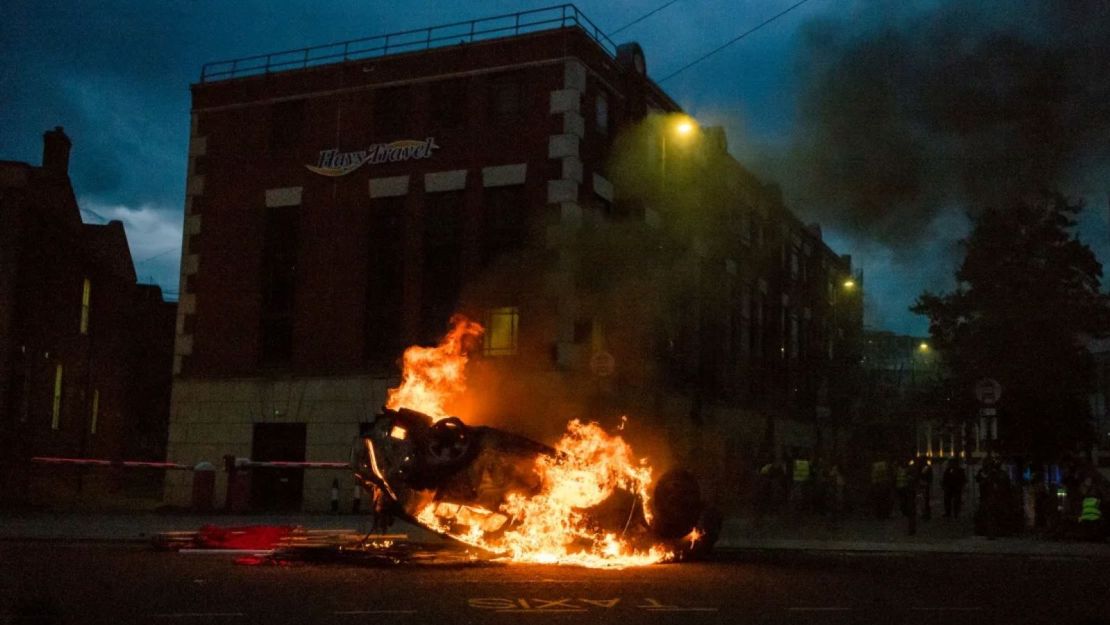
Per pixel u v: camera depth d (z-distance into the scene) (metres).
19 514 22.84
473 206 24.83
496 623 8.30
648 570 12.81
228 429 26.42
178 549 14.34
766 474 25.78
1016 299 24.80
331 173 26.44
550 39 24.66
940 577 12.65
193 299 27.41
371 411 25.09
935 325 27.25
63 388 30.70
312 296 26.20
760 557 15.12
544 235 23.92
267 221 27.16
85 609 8.78
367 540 13.87
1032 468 25.94
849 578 12.27
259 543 14.20
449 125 25.50
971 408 26.53
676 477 13.89
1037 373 25.08
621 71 26.97
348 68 26.70
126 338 36.75
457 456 13.10
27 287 27.39
